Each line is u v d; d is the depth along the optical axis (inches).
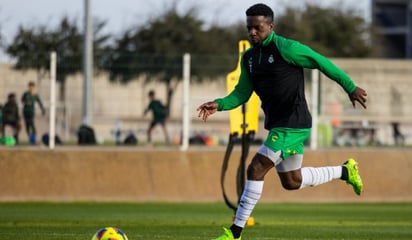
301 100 876.6
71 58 2190.0
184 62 2102.6
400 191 2086.6
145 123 2551.7
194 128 2716.5
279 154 874.8
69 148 2022.6
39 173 1946.4
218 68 2153.1
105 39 4566.9
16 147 2007.9
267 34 864.9
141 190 1971.0
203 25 4965.6
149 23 4837.6
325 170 952.3
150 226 1317.7
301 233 1209.4
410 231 1290.6
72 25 4003.4
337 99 2380.7
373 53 5689.0
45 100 2191.2
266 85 874.8
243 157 1326.3
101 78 2279.8
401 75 2485.2
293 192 2011.6
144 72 2202.3
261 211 1749.5
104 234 827.4
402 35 7746.1
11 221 1395.2
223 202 1973.4
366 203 2023.9
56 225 1317.7
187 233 1181.1
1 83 2128.4
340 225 1407.5
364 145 2365.9
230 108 914.7
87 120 2274.9
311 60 853.8
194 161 2023.9
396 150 2137.1
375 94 2476.6
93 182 1962.4
